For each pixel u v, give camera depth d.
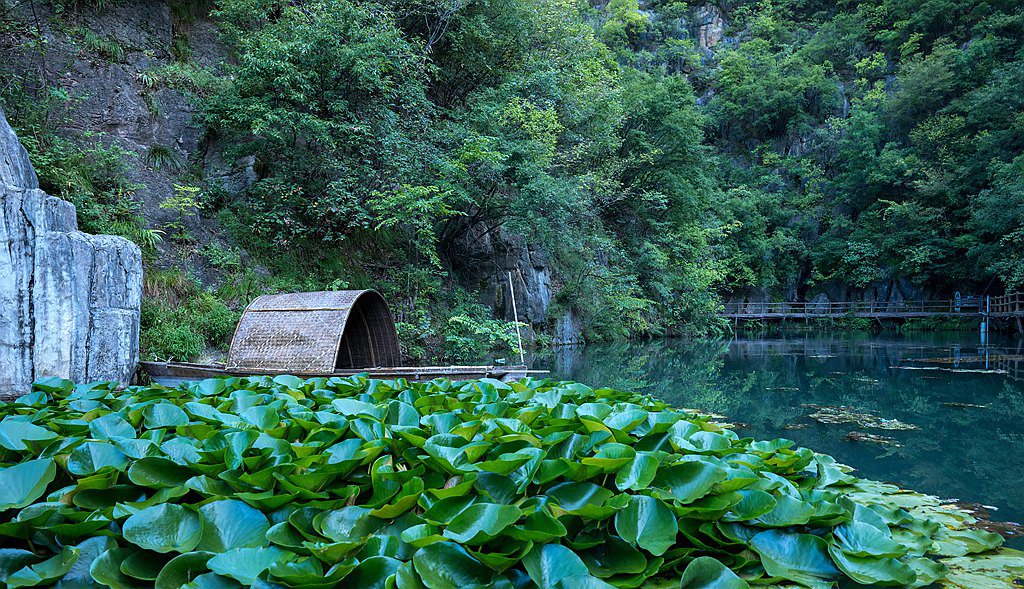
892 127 33.25
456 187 9.08
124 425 2.23
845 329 27.70
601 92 14.12
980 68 30.45
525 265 14.03
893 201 30.25
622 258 17.77
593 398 3.22
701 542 1.66
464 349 9.12
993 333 23.23
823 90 36.06
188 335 6.02
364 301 6.20
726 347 15.24
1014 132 25.62
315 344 4.92
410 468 2.05
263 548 1.40
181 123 8.19
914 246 27.97
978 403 6.20
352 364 6.72
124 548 1.42
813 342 17.73
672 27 43.59
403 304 9.44
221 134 8.51
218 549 1.46
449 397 2.99
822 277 31.42
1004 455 3.92
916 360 11.27
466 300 11.06
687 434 2.34
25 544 1.52
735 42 45.03
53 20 7.36
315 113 8.22
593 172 14.29
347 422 2.28
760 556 1.68
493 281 13.01
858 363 10.70
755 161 36.66
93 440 1.92
